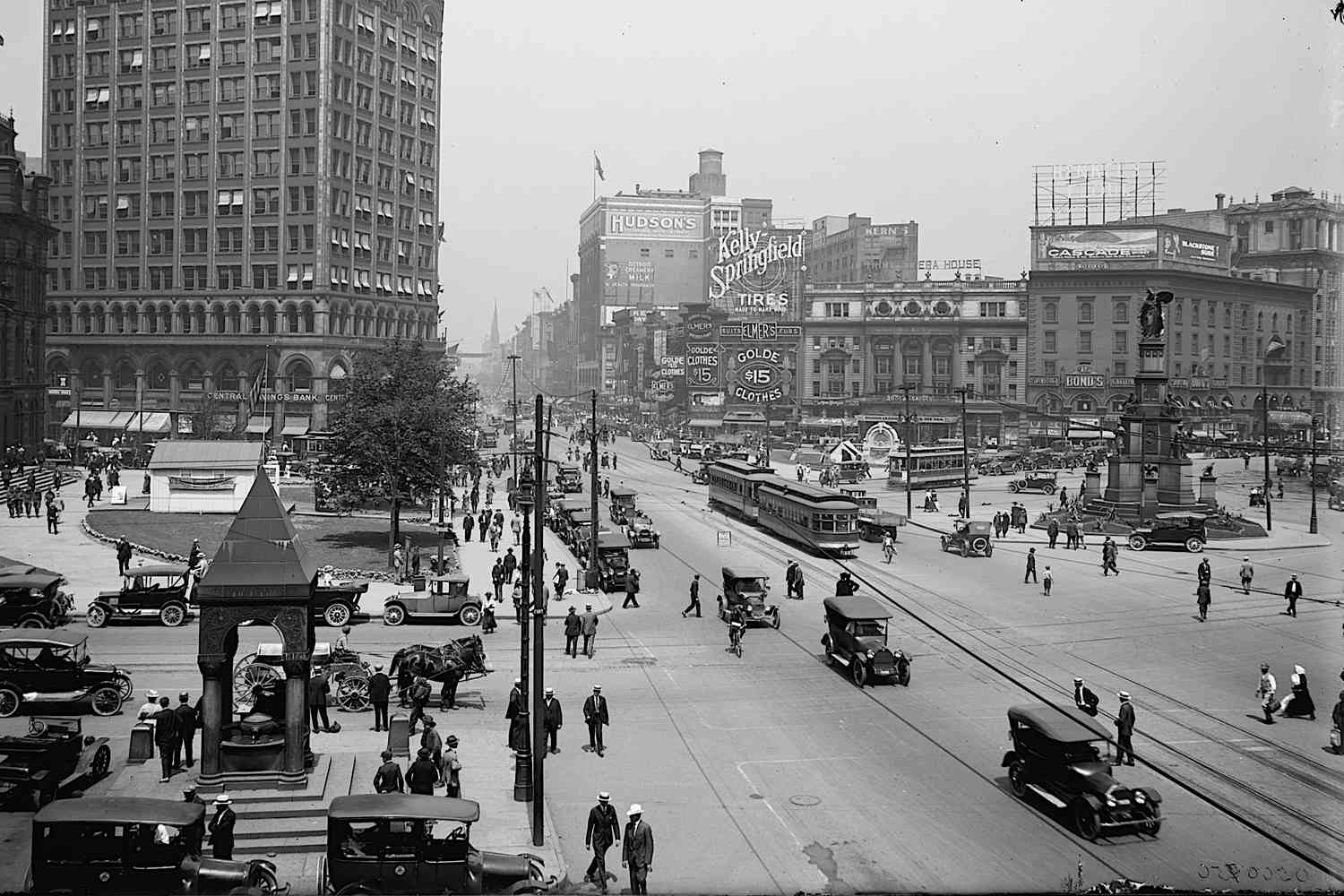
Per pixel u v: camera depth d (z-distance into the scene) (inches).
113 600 1798.7
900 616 1962.4
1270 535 3070.9
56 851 800.9
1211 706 1411.2
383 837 828.0
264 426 5270.7
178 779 1067.9
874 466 5251.0
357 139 5625.0
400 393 2736.2
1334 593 2224.4
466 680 1530.5
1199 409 6013.8
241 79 5457.7
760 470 3408.0
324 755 1147.3
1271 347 6318.9
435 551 2591.0
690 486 4505.4
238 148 5457.7
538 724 963.3
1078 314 6230.3
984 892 864.9
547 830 993.5
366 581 2186.3
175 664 1537.9
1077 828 991.0
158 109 5561.0
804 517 2768.2
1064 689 1492.4
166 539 2561.5
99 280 5639.8
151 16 5556.1
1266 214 6466.5
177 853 807.1
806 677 1560.0
